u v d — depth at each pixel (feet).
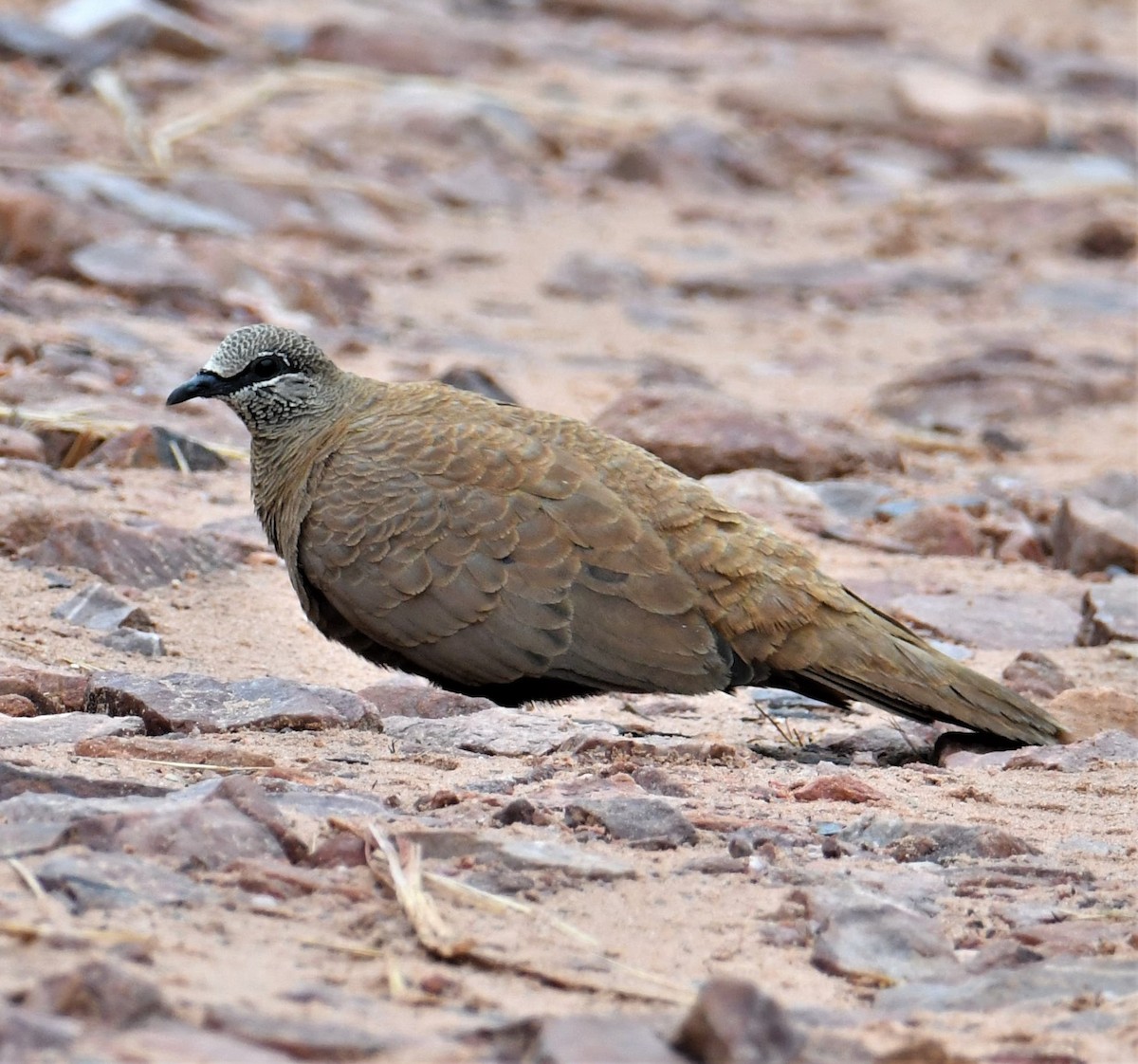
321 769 30.07
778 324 82.12
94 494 48.57
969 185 108.27
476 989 21.71
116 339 62.69
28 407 54.39
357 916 23.43
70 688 34.12
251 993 20.74
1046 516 57.26
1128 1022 21.79
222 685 34.58
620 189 101.24
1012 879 26.76
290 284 72.69
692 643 34.47
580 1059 19.13
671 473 35.91
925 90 116.47
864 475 59.67
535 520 34.83
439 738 33.47
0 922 21.66
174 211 80.84
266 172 89.51
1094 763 33.78
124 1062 18.21
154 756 29.81
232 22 112.57
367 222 87.66
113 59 100.63
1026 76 133.08
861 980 23.29
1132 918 25.39
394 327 73.20
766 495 55.42
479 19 129.49
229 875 24.14
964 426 68.44
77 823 24.75
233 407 37.96
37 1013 19.12
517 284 83.71
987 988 22.93
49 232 70.54
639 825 27.58
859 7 150.82
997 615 46.62
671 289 85.71
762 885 25.91
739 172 105.29
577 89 114.11
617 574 34.58
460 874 25.12
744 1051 19.42
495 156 100.48
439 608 34.88
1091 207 101.65
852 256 94.38
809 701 40.01
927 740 37.01
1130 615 45.09
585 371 69.92
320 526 35.68
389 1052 19.38
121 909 22.75
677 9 136.46
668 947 23.68
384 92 104.47
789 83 116.67
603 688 34.86
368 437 36.32
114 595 40.42
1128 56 144.77
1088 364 75.92
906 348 79.51
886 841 28.25
